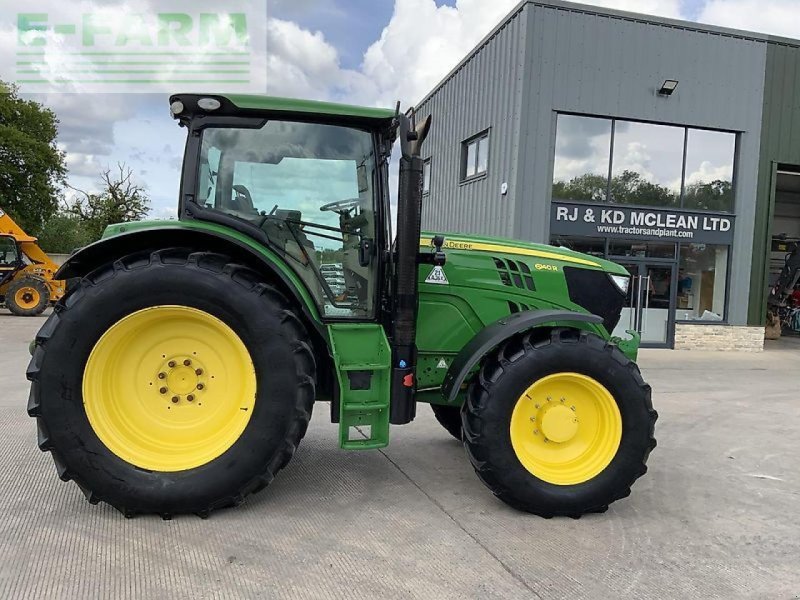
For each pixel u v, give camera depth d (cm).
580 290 402
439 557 287
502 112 1157
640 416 343
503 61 1155
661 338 1215
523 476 332
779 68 1212
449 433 505
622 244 1177
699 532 329
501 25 1159
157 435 322
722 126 1191
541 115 1102
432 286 378
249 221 341
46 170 2958
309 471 403
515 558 289
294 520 322
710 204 1217
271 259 327
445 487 381
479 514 340
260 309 312
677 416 623
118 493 304
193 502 310
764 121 1215
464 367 340
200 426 325
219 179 340
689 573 282
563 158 1131
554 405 348
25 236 1509
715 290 1245
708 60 1171
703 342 1227
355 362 331
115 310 304
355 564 277
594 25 1109
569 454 350
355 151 350
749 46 1188
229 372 327
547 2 1080
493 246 396
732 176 1222
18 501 332
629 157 1164
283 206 346
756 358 1138
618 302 414
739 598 261
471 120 1296
